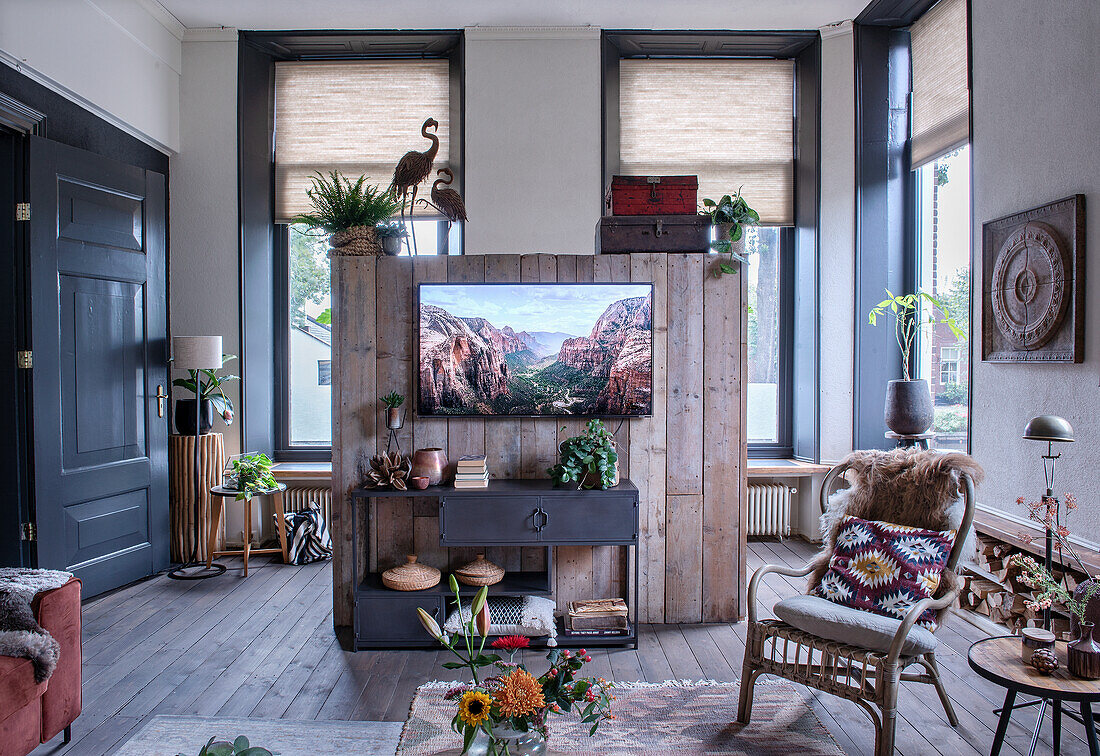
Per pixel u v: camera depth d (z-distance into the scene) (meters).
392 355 3.47
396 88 5.07
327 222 3.53
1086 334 2.89
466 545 3.20
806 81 4.97
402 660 3.09
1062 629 2.86
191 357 4.34
